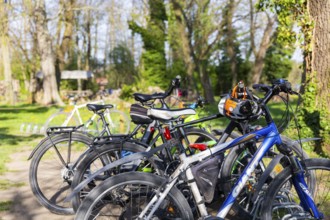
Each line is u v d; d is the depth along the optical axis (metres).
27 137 9.41
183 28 22.30
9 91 26.83
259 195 3.29
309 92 6.18
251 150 3.39
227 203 3.15
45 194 4.21
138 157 3.07
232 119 3.23
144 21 30.08
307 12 6.18
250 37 27.44
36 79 29.02
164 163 3.38
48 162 4.24
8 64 26.72
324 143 6.01
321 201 3.52
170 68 33.53
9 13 24.09
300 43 6.28
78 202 3.45
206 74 23.80
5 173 5.77
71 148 4.26
